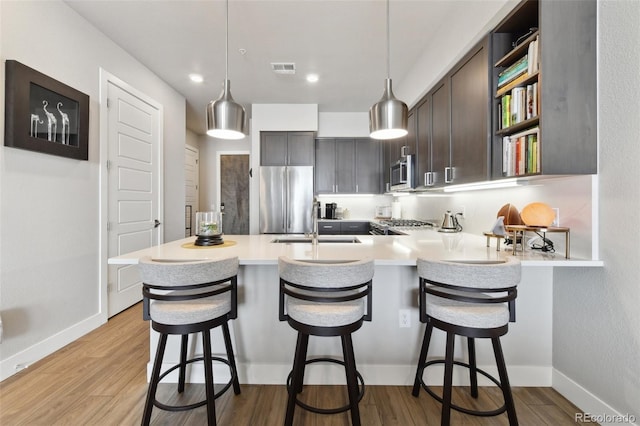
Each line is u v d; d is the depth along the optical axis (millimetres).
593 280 1598
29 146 2111
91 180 2744
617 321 1472
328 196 5387
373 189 5066
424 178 2988
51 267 2344
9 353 2039
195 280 1382
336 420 1613
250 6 2434
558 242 1771
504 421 1604
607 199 1508
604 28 1514
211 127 1880
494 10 1842
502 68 1923
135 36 2893
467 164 2188
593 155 1560
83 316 2646
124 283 3201
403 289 1916
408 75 3576
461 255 1682
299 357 1452
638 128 1364
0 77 1969
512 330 1902
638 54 1358
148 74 3572
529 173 1636
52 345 2332
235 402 1755
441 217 3441
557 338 1852
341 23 2648
